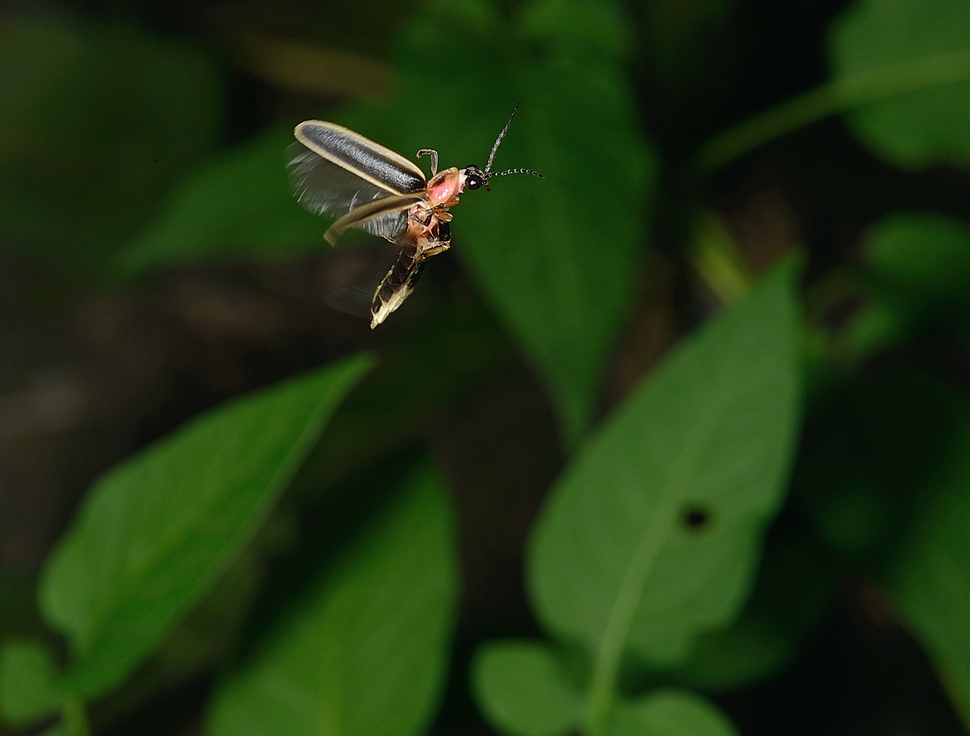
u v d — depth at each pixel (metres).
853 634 0.42
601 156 0.30
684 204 0.36
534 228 0.29
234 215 0.32
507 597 0.44
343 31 0.48
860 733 0.40
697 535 0.26
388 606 0.27
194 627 0.42
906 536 0.30
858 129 0.33
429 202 0.25
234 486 0.26
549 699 0.27
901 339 0.32
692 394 0.27
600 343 0.29
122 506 0.26
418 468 0.28
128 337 0.56
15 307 0.56
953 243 0.32
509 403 0.49
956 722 0.40
